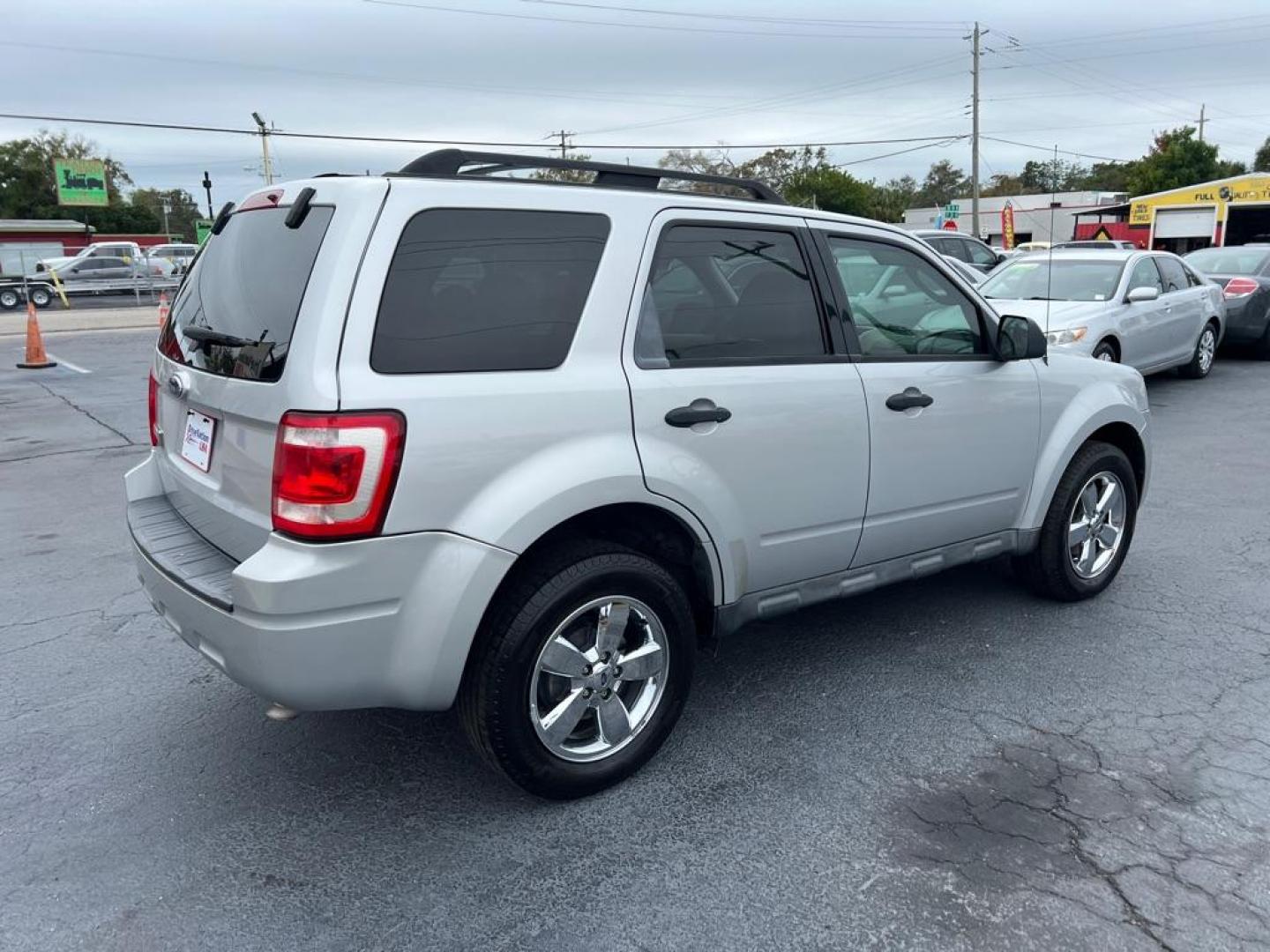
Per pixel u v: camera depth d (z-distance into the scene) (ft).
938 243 53.83
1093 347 31.37
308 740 12.12
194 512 10.92
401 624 9.16
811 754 11.58
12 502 23.62
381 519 8.83
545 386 9.73
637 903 9.03
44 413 36.29
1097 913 8.79
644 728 10.99
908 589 16.92
